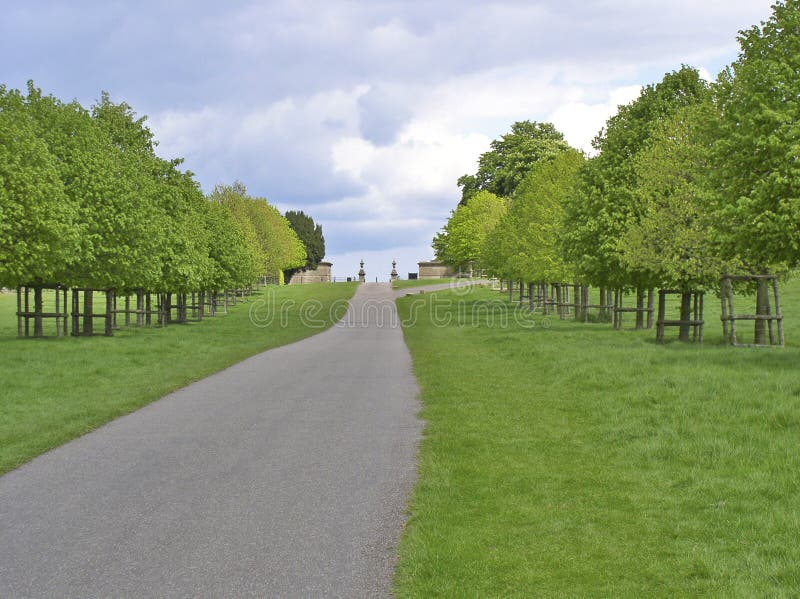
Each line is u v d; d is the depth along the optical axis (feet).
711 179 71.51
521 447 36.73
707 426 38.52
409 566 21.39
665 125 93.71
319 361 78.74
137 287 134.92
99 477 31.53
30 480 31.17
